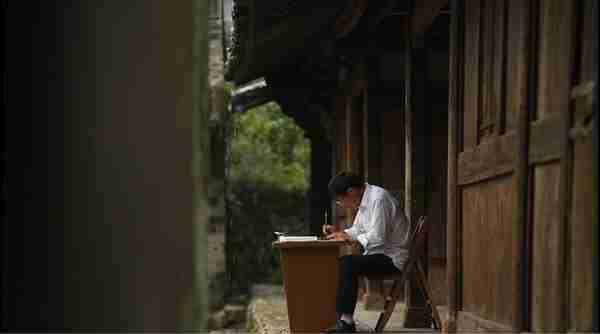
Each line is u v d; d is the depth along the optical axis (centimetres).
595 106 995
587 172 1025
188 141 1049
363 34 2631
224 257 1080
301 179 6059
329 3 2433
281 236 1919
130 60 1042
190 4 1051
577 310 1049
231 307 2048
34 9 1029
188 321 1048
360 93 2872
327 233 1986
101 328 1044
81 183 1039
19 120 1029
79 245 1039
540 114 1208
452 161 1664
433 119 2723
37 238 1034
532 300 1218
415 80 2183
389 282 2666
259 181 5500
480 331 1441
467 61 1619
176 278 1049
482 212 1486
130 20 1042
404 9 2191
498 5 1409
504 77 1368
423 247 2011
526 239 1235
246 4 2300
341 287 1838
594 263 979
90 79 1038
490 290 1426
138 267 1045
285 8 2420
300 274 1852
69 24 1035
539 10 1220
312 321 1852
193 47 1052
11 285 1027
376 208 1905
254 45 2772
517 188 1241
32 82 1030
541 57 1207
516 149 1257
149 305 1047
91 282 1041
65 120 1036
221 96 1083
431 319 2067
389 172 2709
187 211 1051
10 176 1026
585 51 1050
